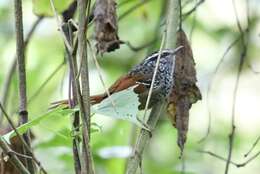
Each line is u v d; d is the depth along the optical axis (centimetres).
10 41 1544
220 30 1509
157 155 1488
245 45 983
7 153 639
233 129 892
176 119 810
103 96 918
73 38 739
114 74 1560
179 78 818
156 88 926
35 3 990
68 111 648
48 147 1034
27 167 724
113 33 766
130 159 693
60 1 903
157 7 1448
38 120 653
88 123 635
